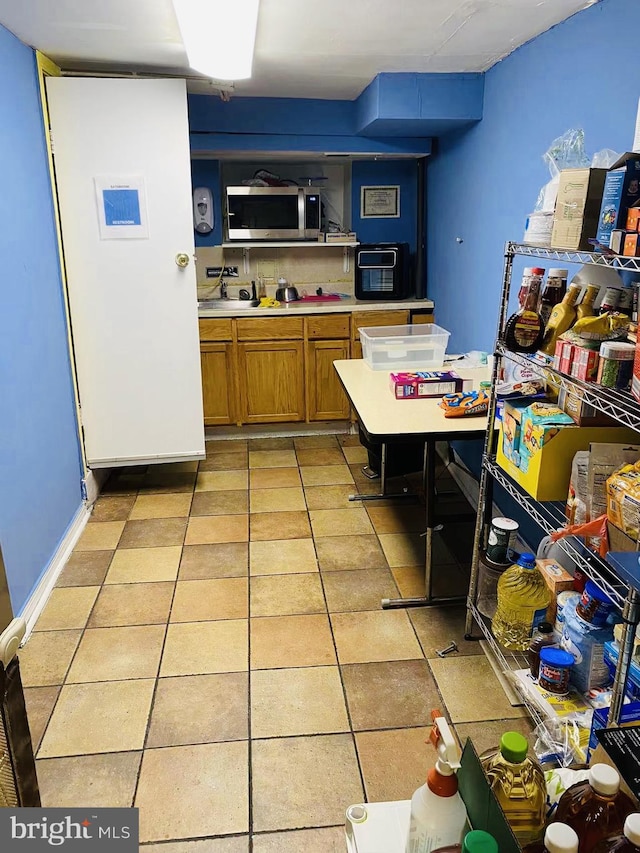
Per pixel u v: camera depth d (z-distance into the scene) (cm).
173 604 260
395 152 417
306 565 288
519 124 295
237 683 215
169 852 158
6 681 102
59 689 212
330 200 484
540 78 273
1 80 248
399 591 267
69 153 313
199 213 457
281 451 431
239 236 443
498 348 204
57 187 315
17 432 246
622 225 141
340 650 232
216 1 204
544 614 206
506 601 211
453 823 103
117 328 338
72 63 316
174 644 235
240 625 246
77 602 261
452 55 304
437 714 111
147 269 333
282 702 207
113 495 366
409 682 215
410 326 358
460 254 385
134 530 323
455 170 388
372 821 117
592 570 149
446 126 367
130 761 184
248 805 170
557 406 192
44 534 272
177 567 287
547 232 182
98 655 229
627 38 211
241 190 434
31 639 238
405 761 184
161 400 353
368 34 273
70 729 196
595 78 231
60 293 317
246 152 413
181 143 320
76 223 321
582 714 175
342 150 413
